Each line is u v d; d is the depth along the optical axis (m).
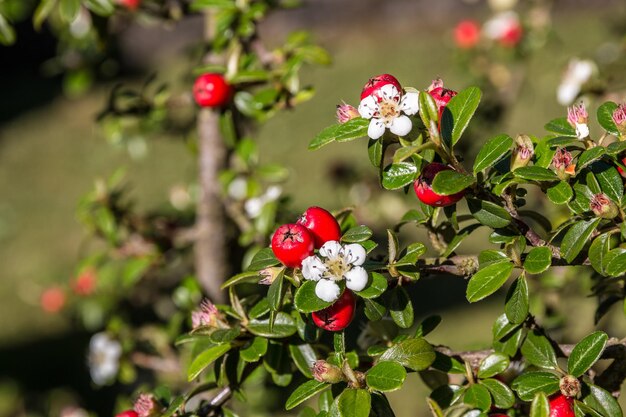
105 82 2.41
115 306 0.84
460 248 1.19
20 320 1.38
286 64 0.57
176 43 2.56
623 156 0.43
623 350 0.45
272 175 0.60
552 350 0.44
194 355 0.46
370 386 0.42
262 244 0.61
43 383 1.17
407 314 0.44
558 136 0.44
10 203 1.85
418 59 2.27
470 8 2.48
